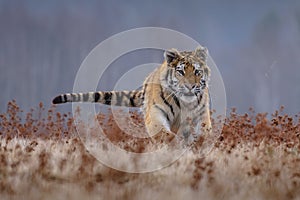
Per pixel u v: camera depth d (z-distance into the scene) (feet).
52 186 34.60
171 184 35.37
